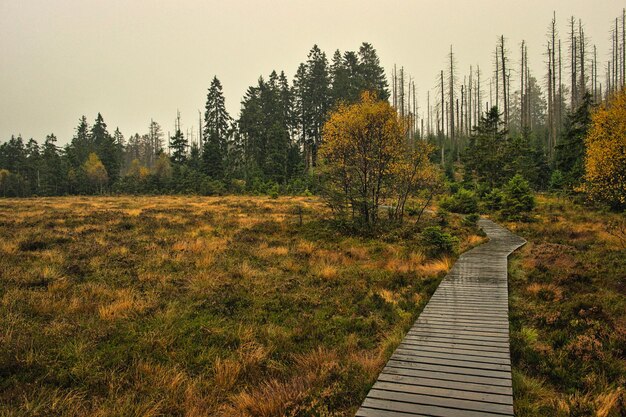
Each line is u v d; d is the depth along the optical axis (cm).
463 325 816
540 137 5538
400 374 602
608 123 2059
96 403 570
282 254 1588
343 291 1145
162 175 7200
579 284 1113
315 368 679
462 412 495
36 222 2195
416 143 2330
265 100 7656
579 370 653
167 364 700
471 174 4428
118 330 821
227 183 5953
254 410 551
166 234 1936
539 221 2516
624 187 1991
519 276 1260
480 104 8069
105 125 11050
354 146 2167
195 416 551
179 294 1056
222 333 834
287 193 5266
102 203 3822
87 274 1200
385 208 2912
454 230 2198
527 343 759
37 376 639
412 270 1358
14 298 935
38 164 8294
